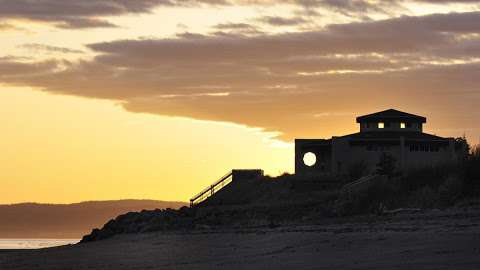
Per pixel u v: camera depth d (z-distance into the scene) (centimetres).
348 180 11450
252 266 6144
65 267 7456
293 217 10006
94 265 7394
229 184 12006
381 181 10231
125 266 7044
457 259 5434
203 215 10669
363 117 13262
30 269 7569
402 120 13212
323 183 11412
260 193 11575
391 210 9200
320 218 9675
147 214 11212
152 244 8662
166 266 6731
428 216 8131
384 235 6838
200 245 7988
